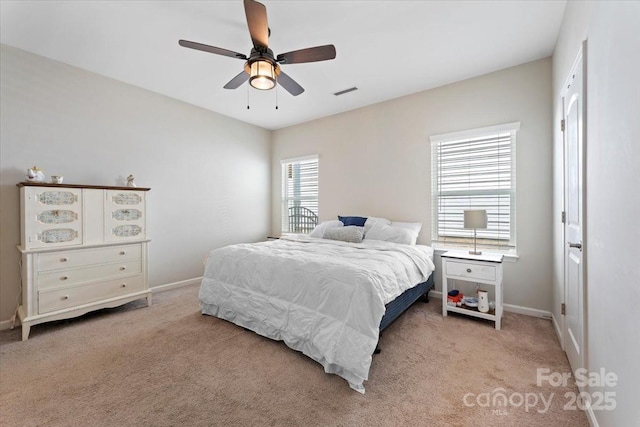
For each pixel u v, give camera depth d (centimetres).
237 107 409
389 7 204
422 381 172
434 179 342
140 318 273
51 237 248
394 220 372
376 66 288
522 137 282
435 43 249
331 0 196
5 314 252
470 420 140
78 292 261
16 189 259
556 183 242
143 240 306
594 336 135
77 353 207
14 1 197
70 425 138
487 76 302
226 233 445
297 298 210
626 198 97
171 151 375
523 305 281
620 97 101
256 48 202
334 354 175
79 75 296
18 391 163
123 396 159
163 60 280
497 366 187
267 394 161
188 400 156
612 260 110
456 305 272
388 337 229
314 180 470
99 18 217
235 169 458
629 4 92
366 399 157
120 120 327
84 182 301
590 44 139
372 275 193
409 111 358
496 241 301
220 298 262
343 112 423
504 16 214
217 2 199
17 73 260
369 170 396
